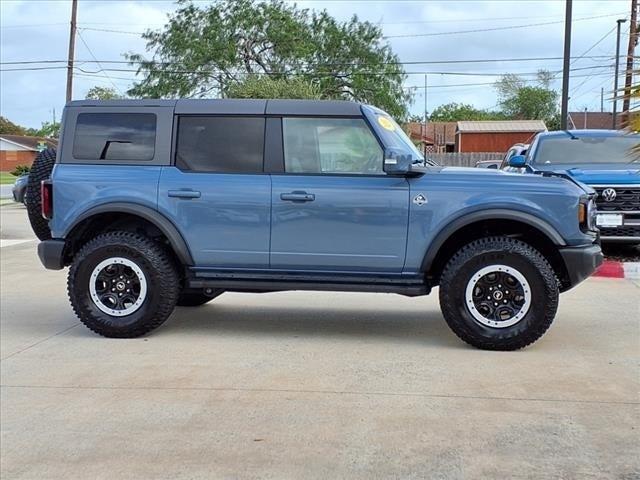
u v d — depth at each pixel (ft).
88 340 20.16
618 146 36.40
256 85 101.60
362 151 19.33
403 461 11.90
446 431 13.12
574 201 18.43
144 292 20.02
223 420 13.79
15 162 265.34
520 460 11.88
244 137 19.81
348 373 16.76
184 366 17.46
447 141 215.10
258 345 19.53
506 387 15.60
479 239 18.99
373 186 19.03
